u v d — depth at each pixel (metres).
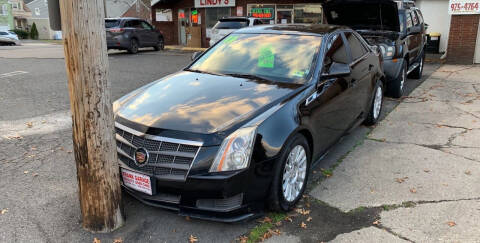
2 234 3.00
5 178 3.99
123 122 3.24
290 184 3.33
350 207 3.46
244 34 4.75
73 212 3.35
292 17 19.89
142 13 38.00
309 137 3.63
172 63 13.91
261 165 2.96
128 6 41.31
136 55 17.52
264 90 3.59
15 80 9.84
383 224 3.18
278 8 20.02
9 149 4.80
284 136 3.11
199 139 2.87
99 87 2.73
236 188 2.85
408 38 7.98
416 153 4.75
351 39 5.09
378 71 5.74
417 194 3.69
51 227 3.11
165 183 2.88
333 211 3.39
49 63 13.66
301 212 3.36
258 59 4.23
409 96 7.88
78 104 2.71
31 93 8.16
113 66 12.83
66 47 2.64
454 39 12.28
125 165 3.11
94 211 2.97
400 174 4.15
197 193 2.84
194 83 3.85
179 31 24.16
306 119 3.47
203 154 2.83
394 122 6.09
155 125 3.03
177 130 2.95
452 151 4.80
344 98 4.36
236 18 15.94
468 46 12.16
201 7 22.03
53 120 6.11
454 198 3.61
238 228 3.12
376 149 4.91
